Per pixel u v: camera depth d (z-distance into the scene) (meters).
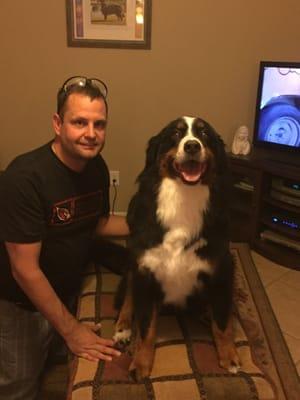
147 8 2.75
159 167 1.53
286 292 2.29
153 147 1.60
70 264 1.68
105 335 1.66
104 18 2.77
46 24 2.80
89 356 1.54
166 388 1.42
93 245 2.02
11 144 3.10
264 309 2.07
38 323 1.64
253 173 2.60
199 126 1.53
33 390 1.62
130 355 1.57
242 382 1.43
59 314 1.49
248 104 3.02
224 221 1.53
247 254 2.58
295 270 2.52
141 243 1.50
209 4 2.77
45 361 1.75
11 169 1.43
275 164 2.53
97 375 1.47
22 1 2.74
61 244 1.59
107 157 3.11
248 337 1.70
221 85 2.97
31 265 1.44
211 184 1.51
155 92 2.97
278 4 2.80
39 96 2.97
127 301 1.68
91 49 2.85
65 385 1.69
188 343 1.61
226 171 1.61
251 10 2.80
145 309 1.52
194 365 1.51
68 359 1.70
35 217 1.42
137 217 1.57
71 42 2.83
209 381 1.44
